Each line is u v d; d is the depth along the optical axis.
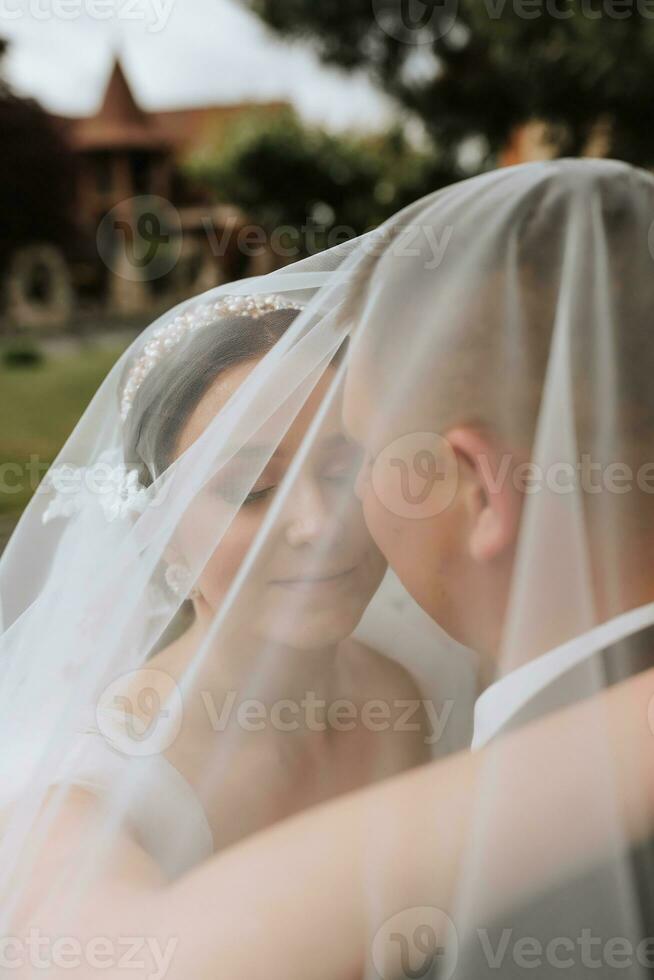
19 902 0.79
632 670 0.74
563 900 0.72
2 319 10.42
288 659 0.96
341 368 0.91
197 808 0.90
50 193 11.12
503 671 0.78
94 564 1.10
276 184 6.91
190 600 1.08
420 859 0.73
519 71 4.94
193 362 1.08
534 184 0.79
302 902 0.71
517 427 0.76
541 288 0.75
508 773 0.73
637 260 0.75
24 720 1.04
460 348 0.77
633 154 4.83
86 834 0.84
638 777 0.72
